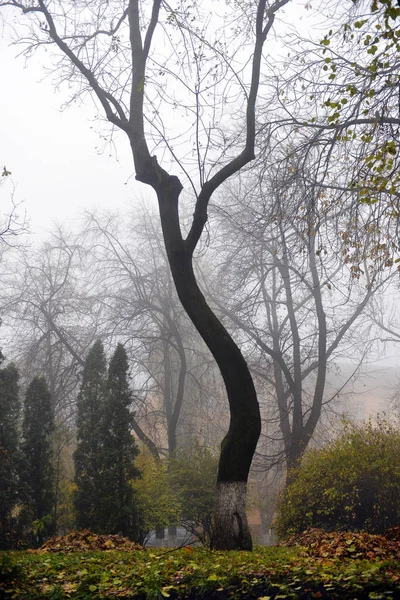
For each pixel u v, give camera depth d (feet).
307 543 41.29
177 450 88.17
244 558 27.07
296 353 85.10
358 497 55.36
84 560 29.40
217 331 38.73
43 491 70.59
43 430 73.26
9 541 67.46
